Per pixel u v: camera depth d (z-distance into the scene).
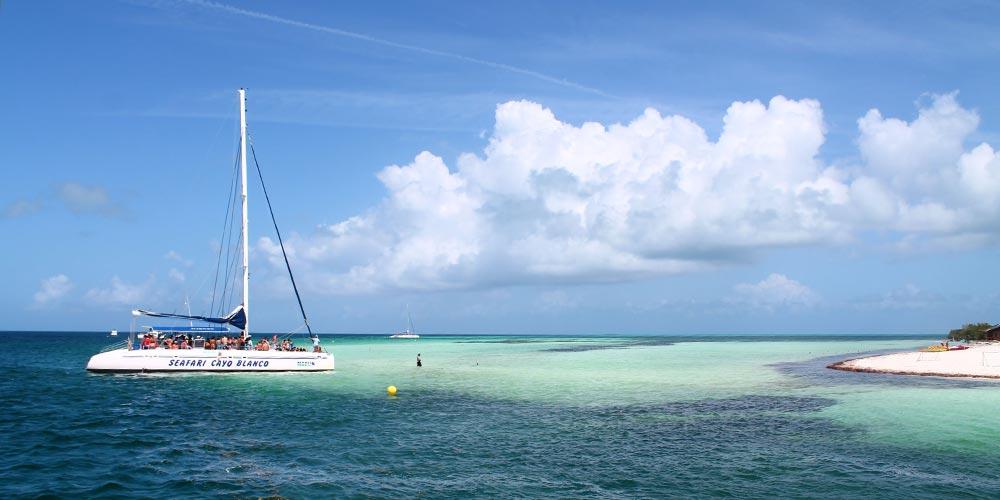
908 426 20.28
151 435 19.28
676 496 13.36
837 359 58.50
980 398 26.14
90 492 13.34
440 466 15.73
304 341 128.62
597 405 25.75
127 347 37.53
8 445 17.69
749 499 13.13
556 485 14.14
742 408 24.69
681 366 48.53
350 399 27.44
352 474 14.94
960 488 13.77
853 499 13.09
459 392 30.19
